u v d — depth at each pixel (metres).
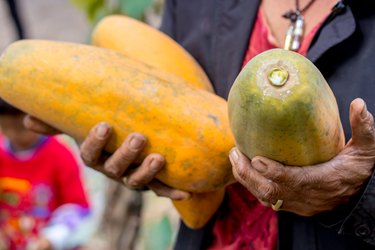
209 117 1.37
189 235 1.65
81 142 1.51
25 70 1.45
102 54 1.44
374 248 1.38
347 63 1.38
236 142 1.20
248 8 1.54
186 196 1.44
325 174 1.20
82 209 2.91
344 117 1.35
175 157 1.37
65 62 1.42
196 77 1.54
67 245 2.87
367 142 1.18
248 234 1.51
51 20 6.36
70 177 2.88
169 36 1.73
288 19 1.48
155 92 1.38
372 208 1.26
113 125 1.39
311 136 1.13
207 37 1.62
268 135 1.12
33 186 2.84
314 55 1.39
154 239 2.92
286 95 1.07
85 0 2.66
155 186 1.46
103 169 1.49
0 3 5.87
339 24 1.38
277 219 1.45
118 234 2.75
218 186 1.42
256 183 1.22
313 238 1.41
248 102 1.10
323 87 1.12
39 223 2.87
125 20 1.66
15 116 2.69
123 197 2.73
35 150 2.81
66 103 1.42
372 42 1.37
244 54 1.54
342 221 1.30
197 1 1.67
